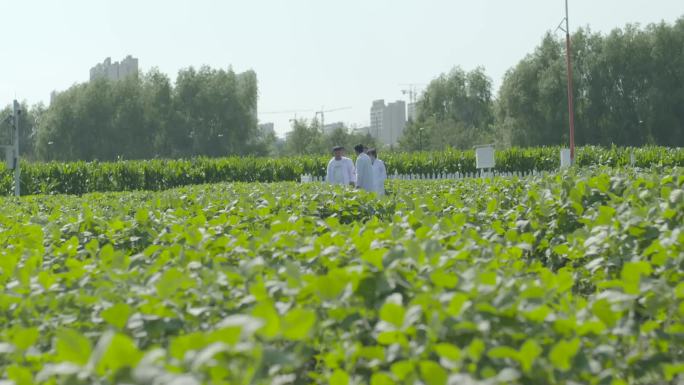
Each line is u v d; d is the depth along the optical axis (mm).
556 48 60844
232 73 72188
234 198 9125
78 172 29922
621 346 2824
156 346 2525
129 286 3184
